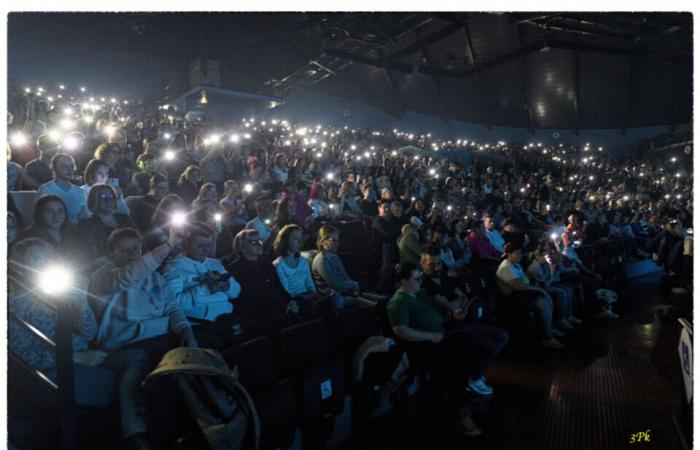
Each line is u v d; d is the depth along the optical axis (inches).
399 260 246.4
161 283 118.8
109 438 96.5
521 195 571.8
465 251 274.4
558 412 151.1
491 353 152.4
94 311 108.3
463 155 858.1
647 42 743.1
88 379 94.4
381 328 165.3
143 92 857.5
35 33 711.7
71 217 171.5
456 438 135.9
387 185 395.2
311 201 297.0
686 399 131.6
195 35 880.9
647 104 981.8
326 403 123.6
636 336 231.8
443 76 975.0
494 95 1085.8
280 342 128.7
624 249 389.1
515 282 219.1
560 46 825.5
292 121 1066.7
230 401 94.7
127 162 255.0
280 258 163.2
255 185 280.7
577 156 1013.2
